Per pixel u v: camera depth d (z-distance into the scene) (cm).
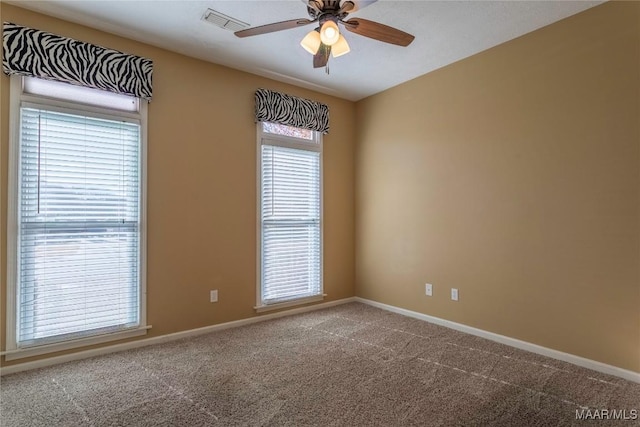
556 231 278
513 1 250
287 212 404
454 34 297
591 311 259
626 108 243
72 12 263
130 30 289
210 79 347
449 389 231
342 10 204
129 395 223
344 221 457
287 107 392
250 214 372
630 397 220
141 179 304
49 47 260
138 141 304
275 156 394
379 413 204
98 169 286
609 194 250
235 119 362
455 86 351
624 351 244
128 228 301
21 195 255
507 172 309
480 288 329
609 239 250
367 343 312
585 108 262
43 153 263
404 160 402
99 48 281
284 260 400
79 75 271
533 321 291
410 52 329
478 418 200
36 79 260
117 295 296
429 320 373
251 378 246
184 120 330
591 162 259
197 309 336
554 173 279
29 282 259
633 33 240
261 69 366
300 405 212
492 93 320
